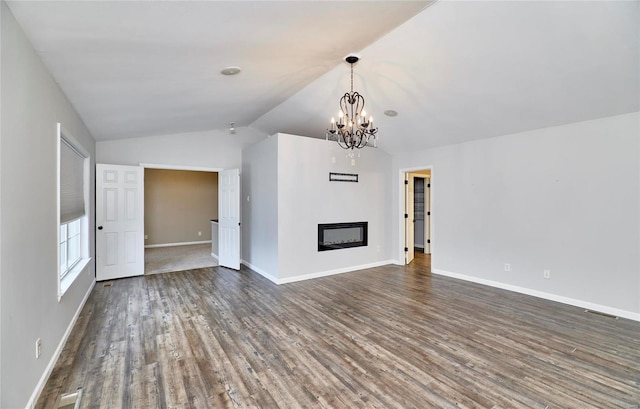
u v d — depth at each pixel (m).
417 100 4.21
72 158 3.58
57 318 2.68
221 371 2.45
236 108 4.77
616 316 3.57
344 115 4.23
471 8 2.51
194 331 3.18
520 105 3.79
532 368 2.48
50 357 2.45
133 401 2.09
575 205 3.93
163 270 5.87
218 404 2.06
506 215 4.63
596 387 2.23
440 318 3.52
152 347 2.84
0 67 1.63
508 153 4.60
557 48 2.77
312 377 2.37
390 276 5.43
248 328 3.25
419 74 3.61
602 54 2.75
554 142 4.12
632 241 3.50
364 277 5.36
